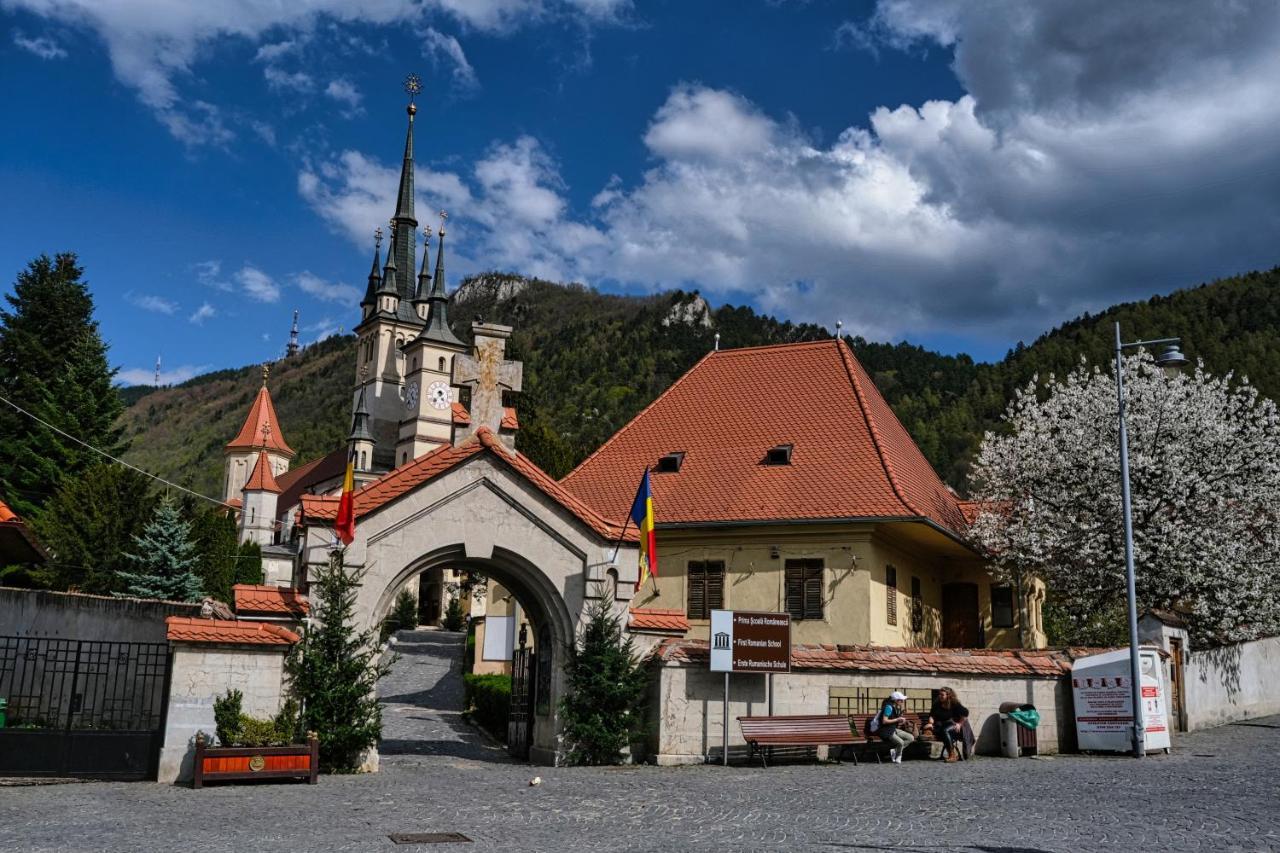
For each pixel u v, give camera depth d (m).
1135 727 21.39
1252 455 32.31
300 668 19.09
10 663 23.81
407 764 20.92
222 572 44.19
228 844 11.80
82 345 49.75
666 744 21.11
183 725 17.95
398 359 99.94
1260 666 32.31
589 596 21.59
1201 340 113.25
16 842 11.80
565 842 12.10
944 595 36.97
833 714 21.70
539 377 189.00
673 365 191.00
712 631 20.95
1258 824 12.60
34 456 45.47
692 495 31.94
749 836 12.42
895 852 11.23
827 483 30.91
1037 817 13.46
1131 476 32.09
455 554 21.09
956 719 21.34
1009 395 125.50
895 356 164.38
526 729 23.02
